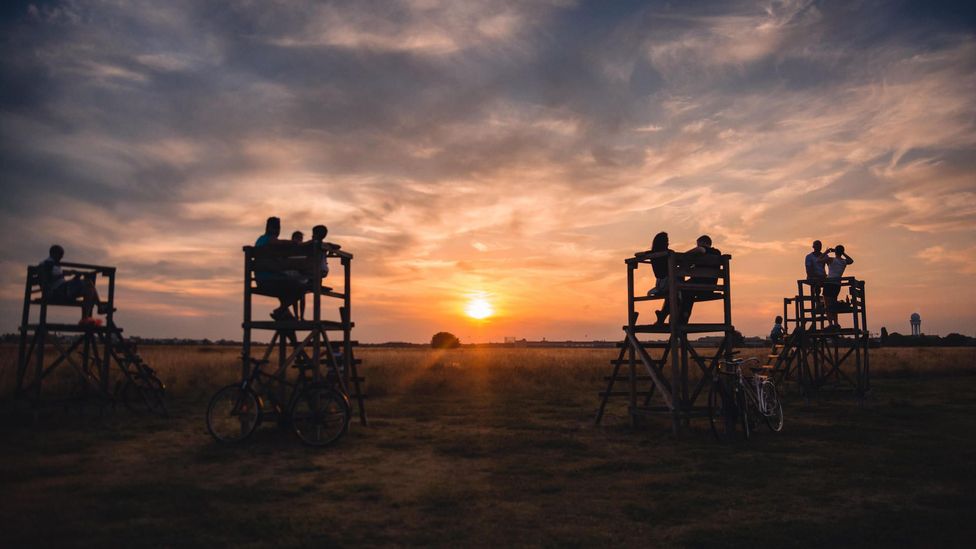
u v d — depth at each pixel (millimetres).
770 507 6570
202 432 11430
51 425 12148
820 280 20266
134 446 10008
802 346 20547
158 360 27141
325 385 10312
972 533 5668
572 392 20594
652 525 5961
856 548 5293
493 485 7523
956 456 9312
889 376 29359
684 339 12133
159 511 6277
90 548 5184
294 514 6207
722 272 12188
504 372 27797
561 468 8500
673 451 9852
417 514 6285
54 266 13102
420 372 27250
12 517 6023
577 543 5430
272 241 11156
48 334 13078
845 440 10891
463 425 12688
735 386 11289
